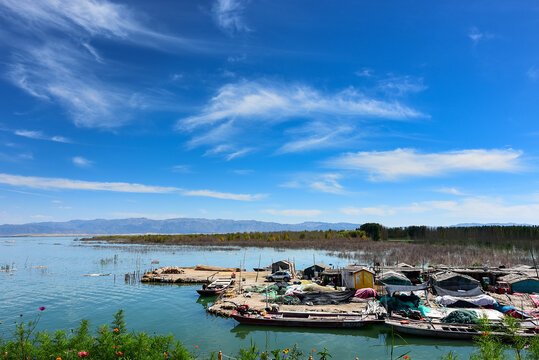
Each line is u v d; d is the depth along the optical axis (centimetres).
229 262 8994
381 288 4678
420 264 7362
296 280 5722
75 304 4366
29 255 11150
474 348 2756
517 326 1591
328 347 2859
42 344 1228
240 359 1457
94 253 11750
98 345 1251
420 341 2956
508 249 10119
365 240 15362
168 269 6719
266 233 18700
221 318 3716
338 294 4116
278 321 3353
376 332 3206
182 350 1316
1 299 4628
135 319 3700
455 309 3475
